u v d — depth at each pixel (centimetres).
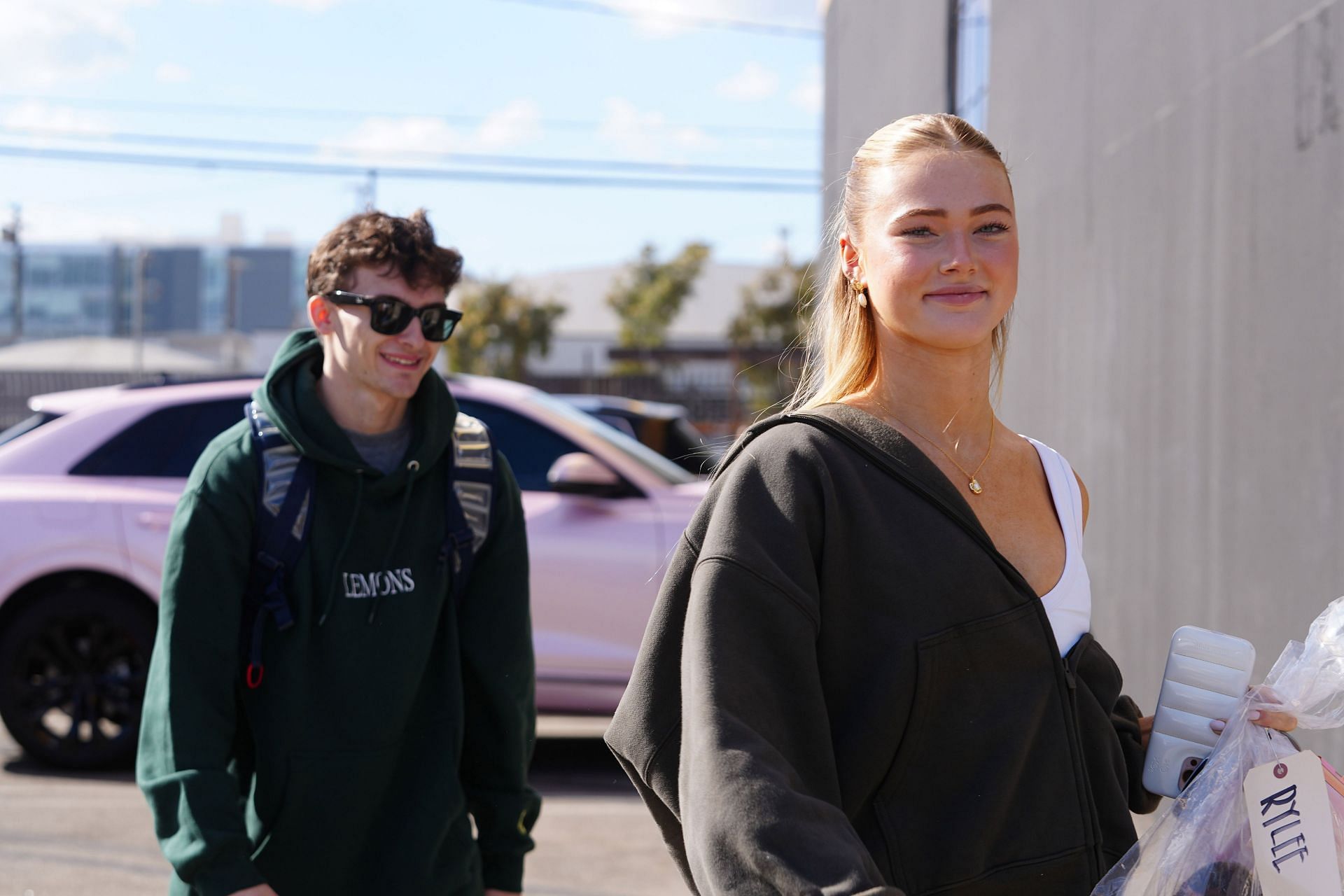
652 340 4206
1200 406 421
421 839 215
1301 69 353
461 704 226
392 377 225
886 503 142
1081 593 156
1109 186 506
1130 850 146
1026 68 612
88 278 8238
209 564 210
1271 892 143
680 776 132
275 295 8244
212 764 202
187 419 577
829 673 139
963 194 150
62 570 553
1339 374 330
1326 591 336
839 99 1139
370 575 219
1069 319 555
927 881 136
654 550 552
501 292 4234
